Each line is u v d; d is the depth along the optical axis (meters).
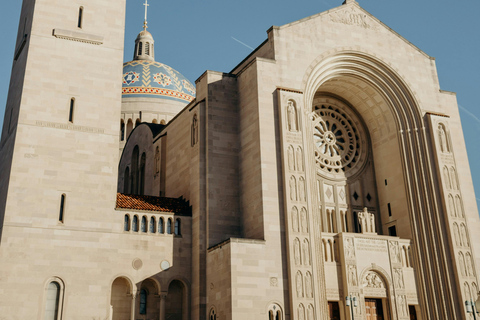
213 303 38.53
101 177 40.16
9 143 40.44
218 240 40.94
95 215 39.22
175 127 51.69
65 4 43.12
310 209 40.34
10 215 36.72
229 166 43.12
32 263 36.41
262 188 39.69
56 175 38.84
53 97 40.47
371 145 52.06
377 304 42.72
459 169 48.59
